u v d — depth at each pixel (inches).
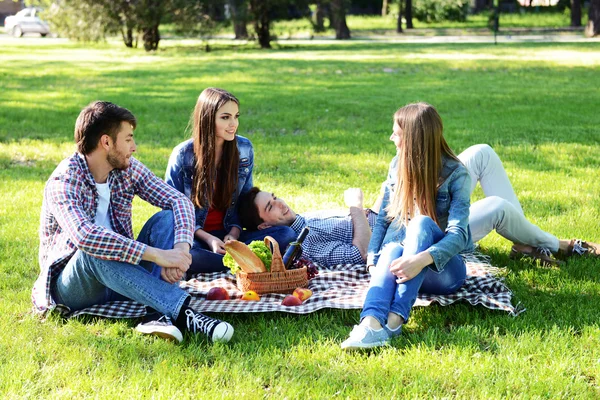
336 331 148.1
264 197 184.9
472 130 408.2
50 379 126.4
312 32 1489.9
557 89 585.6
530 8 1817.2
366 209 197.9
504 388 123.7
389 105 505.0
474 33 1476.4
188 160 180.2
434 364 132.3
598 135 389.4
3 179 292.4
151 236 155.0
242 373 128.6
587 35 1288.1
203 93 176.7
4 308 158.1
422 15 1737.2
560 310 158.1
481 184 192.2
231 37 1423.5
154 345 139.3
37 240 213.8
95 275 144.2
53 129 412.8
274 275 161.9
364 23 1770.4
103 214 153.3
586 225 230.4
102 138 145.6
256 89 597.9
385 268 144.3
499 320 152.0
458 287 160.7
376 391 122.8
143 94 561.3
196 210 182.2
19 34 1515.7
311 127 426.9
